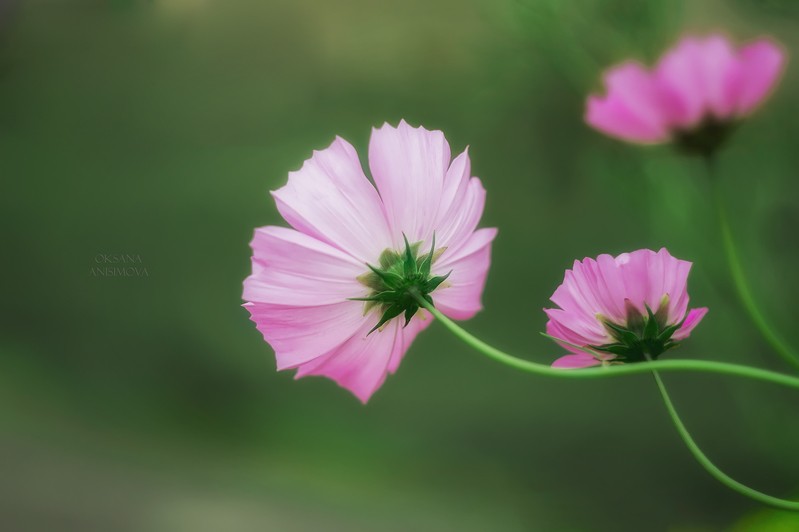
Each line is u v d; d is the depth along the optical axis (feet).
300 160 14.46
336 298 2.09
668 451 11.60
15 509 10.23
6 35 5.93
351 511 11.14
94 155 15.20
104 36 13.34
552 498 11.90
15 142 15.15
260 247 2.08
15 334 15.25
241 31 14.51
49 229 15.34
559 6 4.41
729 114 2.36
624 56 4.22
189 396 14.60
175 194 15.03
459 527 10.94
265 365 14.66
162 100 15.12
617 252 11.75
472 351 13.42
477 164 11.77
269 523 10.53
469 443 12.89
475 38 7.07
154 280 15.07
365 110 13.57
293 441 13.41
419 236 2.11
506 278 12.82
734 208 4.70
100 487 11.18
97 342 15.02
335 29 13.82
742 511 10.71
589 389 12.56
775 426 5.72
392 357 2.13
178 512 10.71
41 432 12.82
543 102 7.74
